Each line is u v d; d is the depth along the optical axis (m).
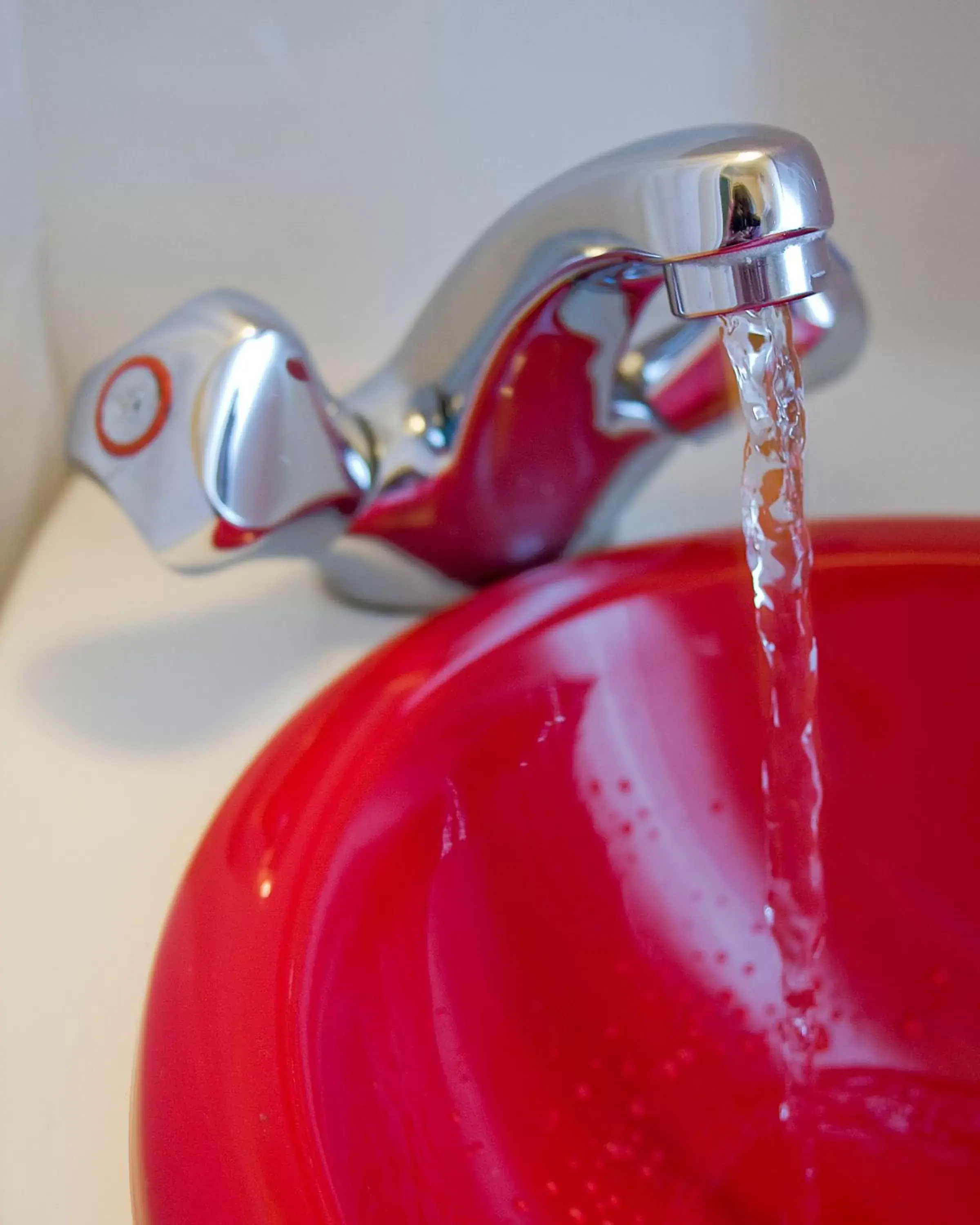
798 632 0.40
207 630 0.46
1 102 0.48
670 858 0.44
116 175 0.50
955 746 0.44
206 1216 0.31
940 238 0.50
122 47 0.49
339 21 0.49
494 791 0.42
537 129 0.50
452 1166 0.37
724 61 0.50
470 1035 0.39
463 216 0.51
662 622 0.43
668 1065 0.43
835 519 0.45
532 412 0.42
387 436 0.42
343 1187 0.33
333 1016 0.36
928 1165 0.42
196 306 0.40
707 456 0.52
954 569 0.43
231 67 0.49
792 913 0.44
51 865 0.39
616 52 0.50
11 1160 0.34
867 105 0.49
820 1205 0.41
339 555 0.44
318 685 0.44
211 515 0.38
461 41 0.49
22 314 0.50
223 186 0.51
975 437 0.50
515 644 0.42
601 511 0.46
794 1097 0.43
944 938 0.44
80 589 0.48
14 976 0.37
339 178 0.51
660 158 0.35
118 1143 0.34
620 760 0.44
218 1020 0.34
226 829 0.38
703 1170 0.42
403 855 0.39
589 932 0.43
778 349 0.38
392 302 0.52
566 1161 0.40
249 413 0.38
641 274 0.39
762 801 0.44
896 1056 0.44
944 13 0.48
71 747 0.42
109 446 0.39
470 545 0.45
